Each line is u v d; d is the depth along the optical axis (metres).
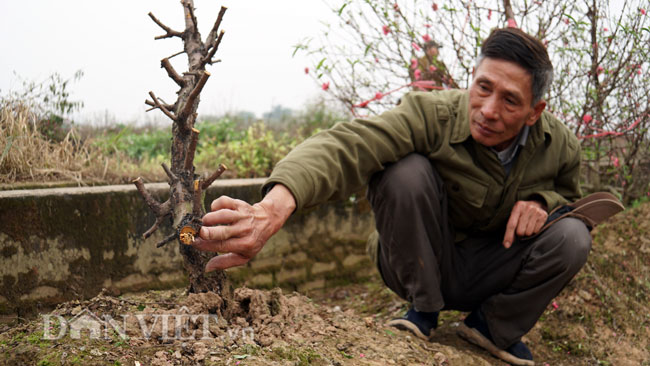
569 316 2.88
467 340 2.57
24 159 3.18
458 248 2.50
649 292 3.16
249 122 7.66
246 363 1.62
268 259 3.41
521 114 2.02
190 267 1.95
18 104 3.60
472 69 3.46
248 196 3.32
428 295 2.32
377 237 2.66
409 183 2.19
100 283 2.72
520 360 2.42
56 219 2.59
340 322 2.26
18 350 1.58
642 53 3.16
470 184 2.27
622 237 3.49
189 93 1.84
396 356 2.01
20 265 2.49
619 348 2.72
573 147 2.42
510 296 2.35
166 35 1.90
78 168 3.46
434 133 2.26
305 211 3.57
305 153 1.94
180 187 1.74
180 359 1.63
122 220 2.79
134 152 5.68
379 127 2.17
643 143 3.78
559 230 2.21
